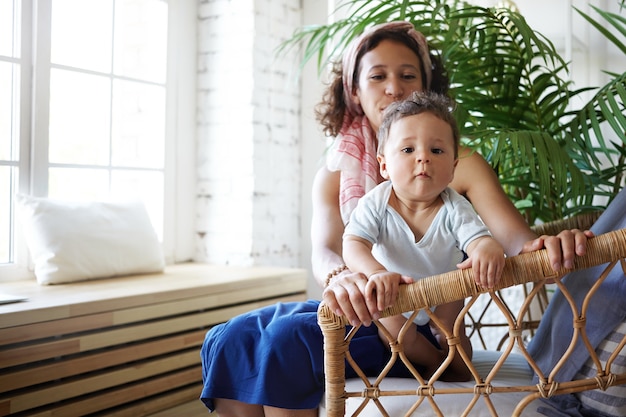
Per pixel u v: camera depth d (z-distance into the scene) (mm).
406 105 1298
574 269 1007
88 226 2861
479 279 1020
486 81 1999
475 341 2744
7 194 2848
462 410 1187
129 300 2428
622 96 1696
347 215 1588
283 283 3166
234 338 1385
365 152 1639
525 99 1951
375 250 1342
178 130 3527
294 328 1354
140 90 3363
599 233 1383
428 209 1309
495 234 1451
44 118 2930
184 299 2645
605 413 1216
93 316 2303
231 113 3463
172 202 3504
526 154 1806
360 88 1647
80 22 3104
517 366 1610
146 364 2498
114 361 2369
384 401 1233
